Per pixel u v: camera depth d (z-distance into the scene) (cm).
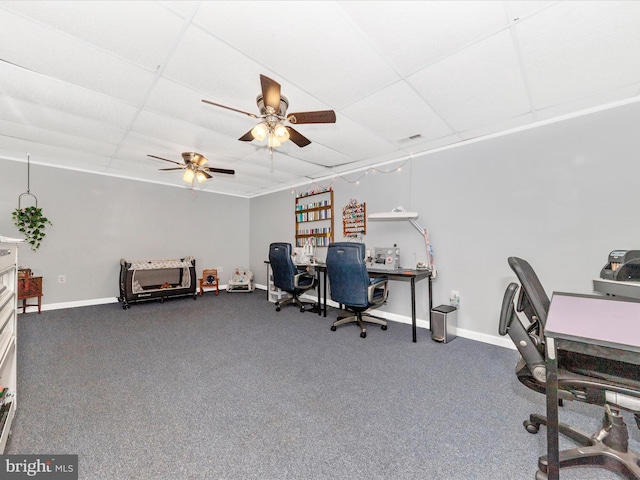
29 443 140
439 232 332
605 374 110
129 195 488
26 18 144
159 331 323
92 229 450
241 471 125
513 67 183
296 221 528
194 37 158
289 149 339
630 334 91
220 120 262
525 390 195
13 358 157
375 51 168
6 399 145
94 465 128
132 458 132
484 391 194
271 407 175
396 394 190
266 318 382
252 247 646
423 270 324
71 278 431
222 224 612
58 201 420
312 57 174
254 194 634
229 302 484
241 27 150
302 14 141
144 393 190
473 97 220
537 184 263
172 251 539
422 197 348
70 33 155
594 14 139
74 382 203
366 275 305
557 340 104
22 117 258
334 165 406
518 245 274
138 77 196
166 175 477
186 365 234
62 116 256
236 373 221
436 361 244
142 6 137
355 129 280
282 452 137
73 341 287
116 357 249
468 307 307
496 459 133
